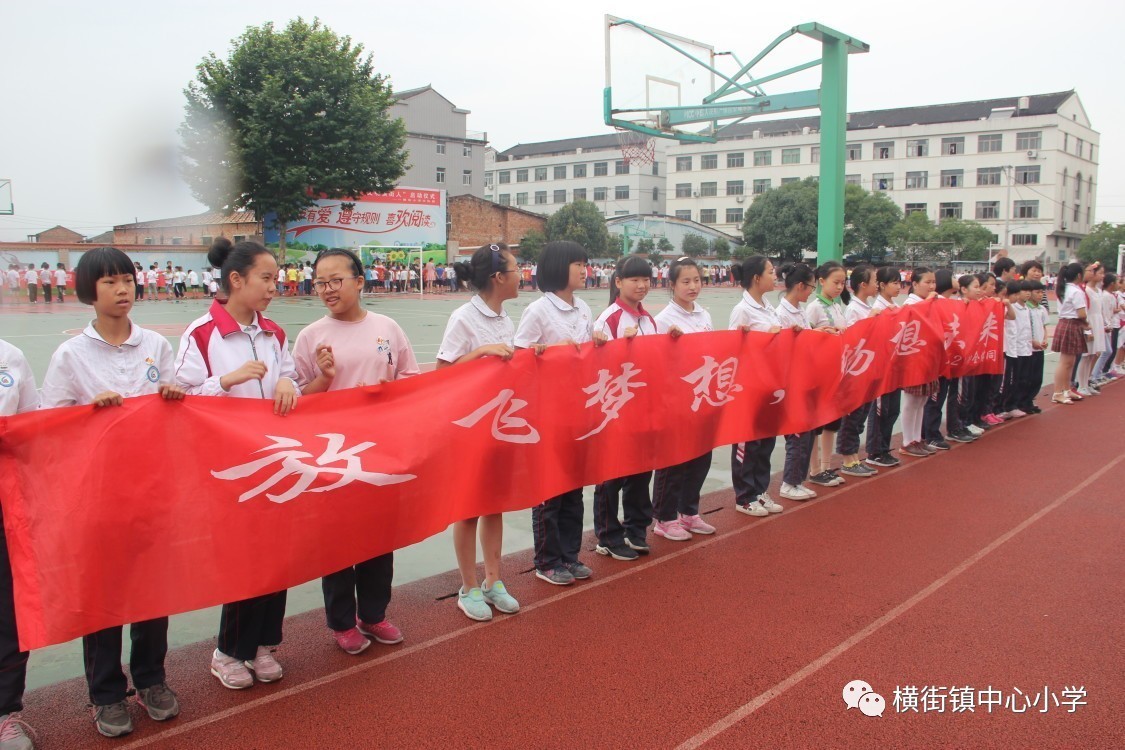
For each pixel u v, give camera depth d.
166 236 39.03
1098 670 3.38
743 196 66.62
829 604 4.02
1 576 2.67
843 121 9.95
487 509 3.88
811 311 6.01
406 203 36.97
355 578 3.60
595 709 3.06
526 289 41.00
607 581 4.35
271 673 3.25
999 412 8.79
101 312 2.92
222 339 3.19
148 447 2.86
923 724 2.98
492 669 3.38
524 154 77.06
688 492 5.08
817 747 2.84
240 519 3.04
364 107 31.14
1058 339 9.84
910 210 61.44
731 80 12.88
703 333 4.95
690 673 3.34
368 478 3.35
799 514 5.50
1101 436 7.96
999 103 61.41
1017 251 58.34
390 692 3.19
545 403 4.09
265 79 29.58
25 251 29.98
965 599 4.08
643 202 70.00
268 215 34.34
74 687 3.24
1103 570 4.47
